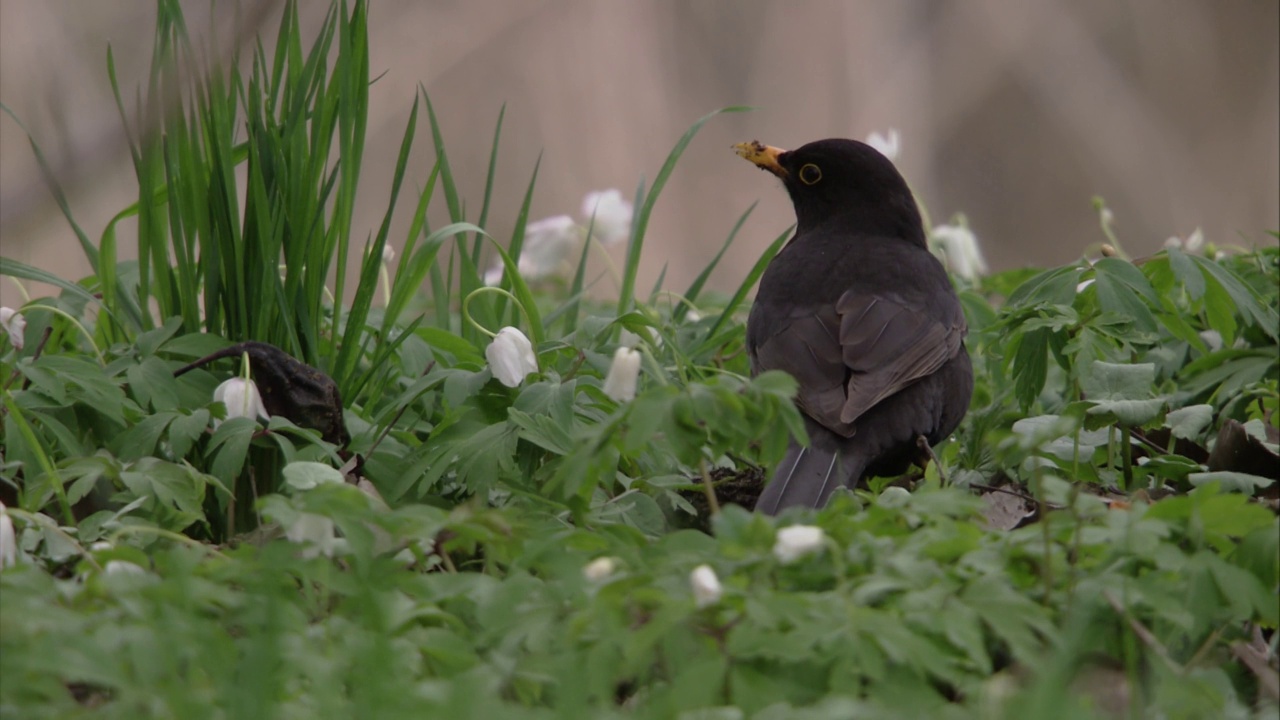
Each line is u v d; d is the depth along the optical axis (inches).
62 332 430.3
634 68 1407.5
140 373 362.6
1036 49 1560.0
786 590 240.7
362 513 243.9
